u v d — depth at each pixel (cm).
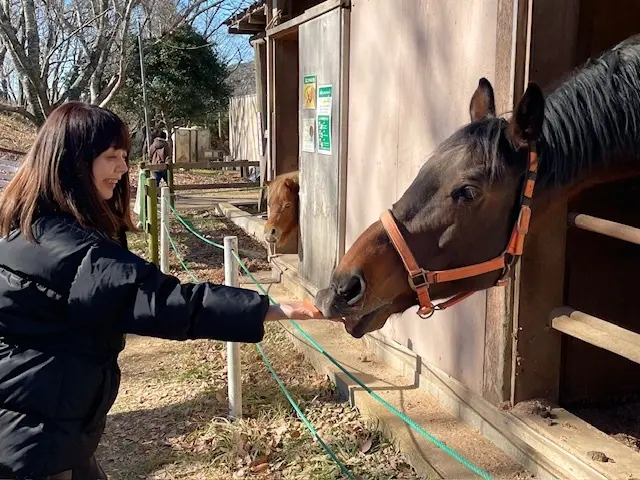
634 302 360
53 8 1263
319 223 550
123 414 405
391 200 428
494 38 312
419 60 384
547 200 245
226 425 373
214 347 515
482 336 331
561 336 323
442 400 363
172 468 341
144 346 532
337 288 221
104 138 184
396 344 430
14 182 182
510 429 304
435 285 234
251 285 682
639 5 323
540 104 217
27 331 175
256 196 1353
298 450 347
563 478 266
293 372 454
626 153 248
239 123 2209
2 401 174
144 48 1550
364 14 455
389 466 321
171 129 2280
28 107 1216
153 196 754
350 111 487
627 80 243
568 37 291
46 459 174
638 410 364
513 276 304
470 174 224
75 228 178
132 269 176
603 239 342
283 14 711
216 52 2212
